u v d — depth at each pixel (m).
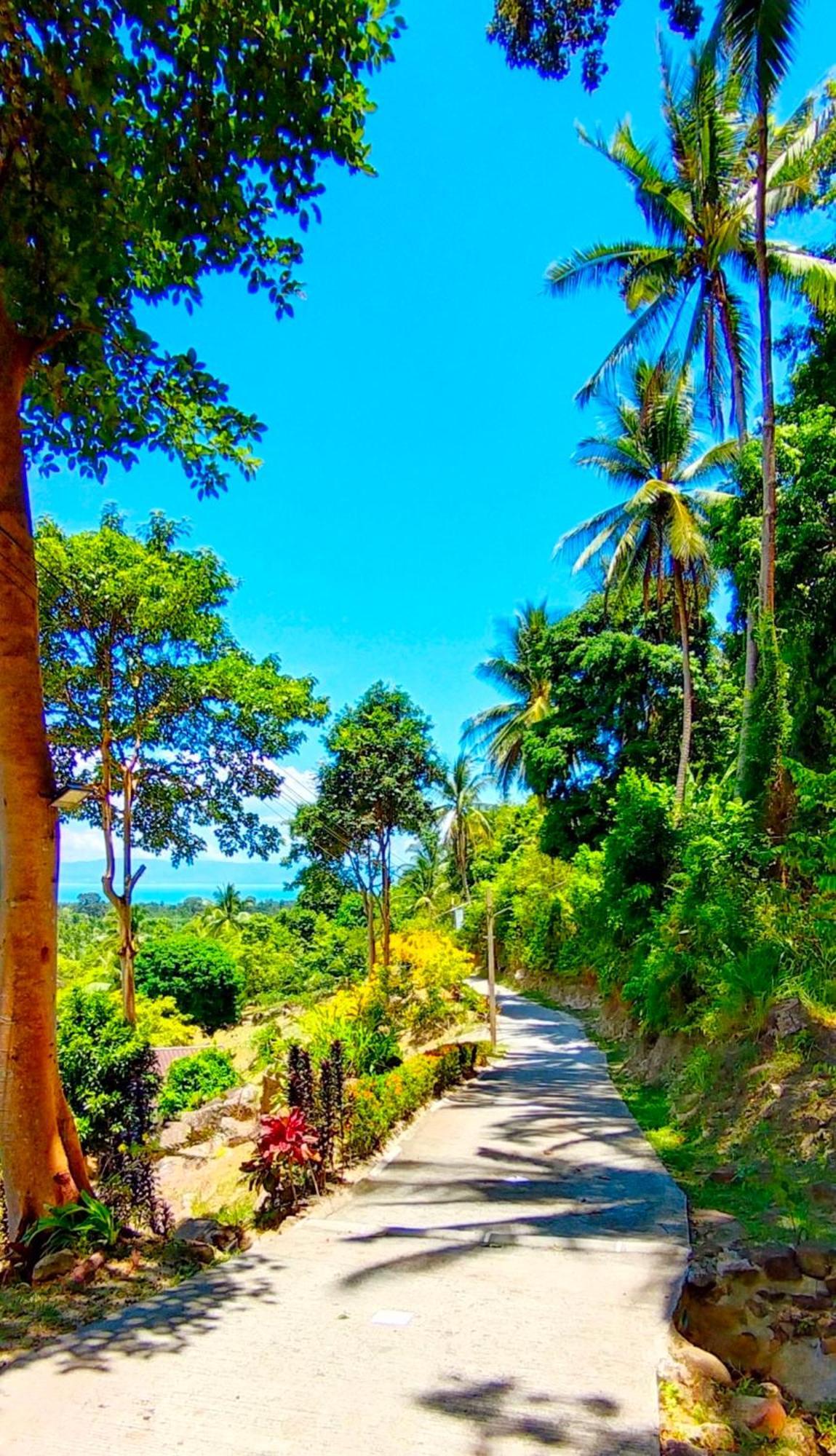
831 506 11.52
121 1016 9.77
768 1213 5.23
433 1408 3.08
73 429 6.56
